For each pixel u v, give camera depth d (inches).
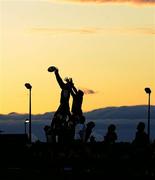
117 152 2036.2
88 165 2139.5
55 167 2220.7
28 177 2165.4
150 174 2006.6
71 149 2230.6
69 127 2262.6
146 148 1979.6
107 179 2037.4
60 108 2299.5
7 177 2186.3
